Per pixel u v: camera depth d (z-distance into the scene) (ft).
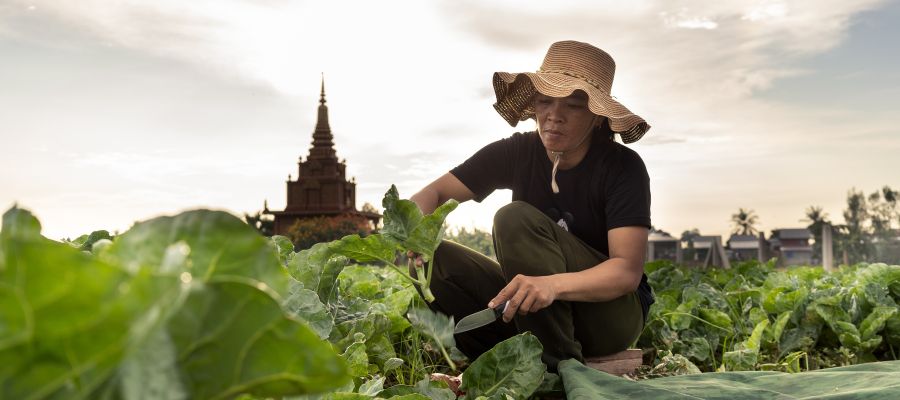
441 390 6.22
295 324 1.66
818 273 20.93
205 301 1.54
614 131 8.74
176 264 1.56
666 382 8.07
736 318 13.67
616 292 8.54
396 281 16.61
